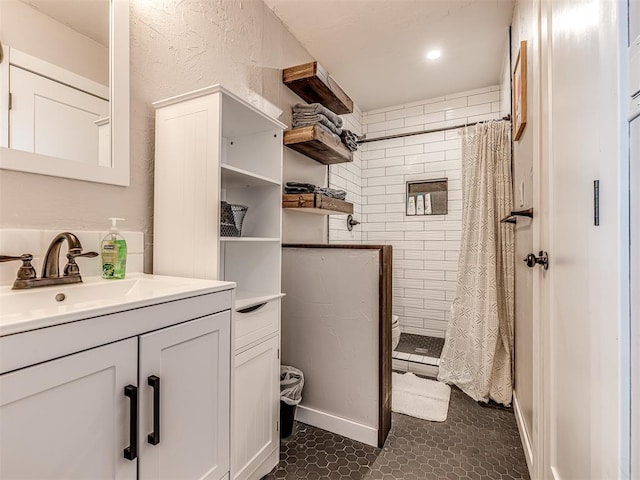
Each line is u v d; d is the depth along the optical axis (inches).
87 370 25.1
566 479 37.6
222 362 38.5
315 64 77.4
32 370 22.0
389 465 58.6
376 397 65.0
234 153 66.1
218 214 45.6
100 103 43.8
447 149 124.9
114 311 26.9
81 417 24.7
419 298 128.9
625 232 23.0
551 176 44.1
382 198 136.2
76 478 24.4
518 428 69.7
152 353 30.0
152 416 29.8
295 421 73.1
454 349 92.4
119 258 42.1
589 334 30.0
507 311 83.6
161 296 31.0
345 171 123.3
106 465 26.3
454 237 123.7
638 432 21.5
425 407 78.7
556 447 41.9
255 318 51.5
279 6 76.5
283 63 82.7
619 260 23.5
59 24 40.0
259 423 52.6
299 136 76.1
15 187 36.2
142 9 49.6
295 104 86.0
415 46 92.3
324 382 70.6
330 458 60.4
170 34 53.8
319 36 87.8
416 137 130.3
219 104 45.6
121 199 46.7
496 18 80.3
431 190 127.9
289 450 62.7
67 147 40.2
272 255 60.7
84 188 42.4
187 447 33.6
